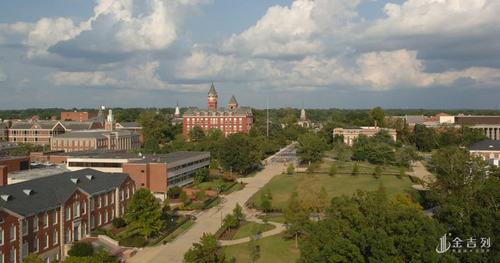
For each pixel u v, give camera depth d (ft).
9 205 242.99
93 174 342.23
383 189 342.23
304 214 292.81
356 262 193.47
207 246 232.32
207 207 409.90
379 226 206.08
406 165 613.93
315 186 478.59
